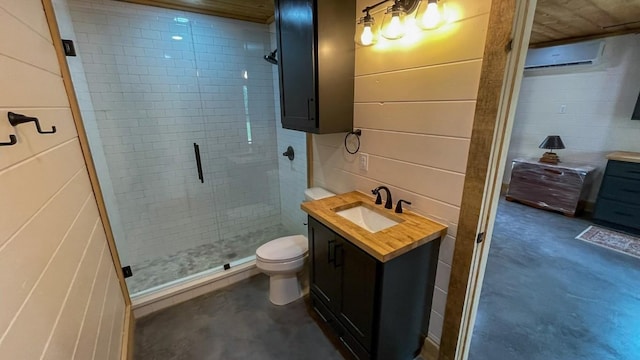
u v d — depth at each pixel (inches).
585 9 95.8
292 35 68.0
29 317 27.5
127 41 92.3
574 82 140.9
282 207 134.4
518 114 164.2
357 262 52.8
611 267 96.1
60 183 43.0
